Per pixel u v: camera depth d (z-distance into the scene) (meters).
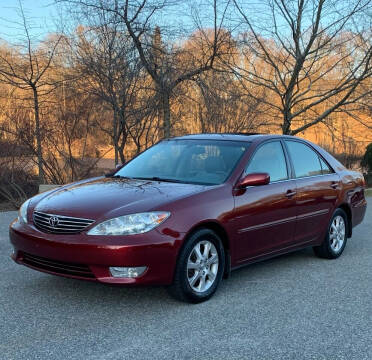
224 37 11.06
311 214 5.95
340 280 5.49
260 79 12.87
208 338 3.78
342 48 12.04
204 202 4.59
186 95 11.83
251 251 5.11
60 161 12.11
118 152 12.89
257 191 5.16
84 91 11.48
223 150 5.50
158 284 4.22
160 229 4.19
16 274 5.34
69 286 4.96
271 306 4.55
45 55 11.93
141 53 10.91
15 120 11.78
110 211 4.23
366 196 14.01
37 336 3.75
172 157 5.70
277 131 13.84
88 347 3.57
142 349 3.55
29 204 4.84
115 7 10.52
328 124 13.12
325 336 3.88
